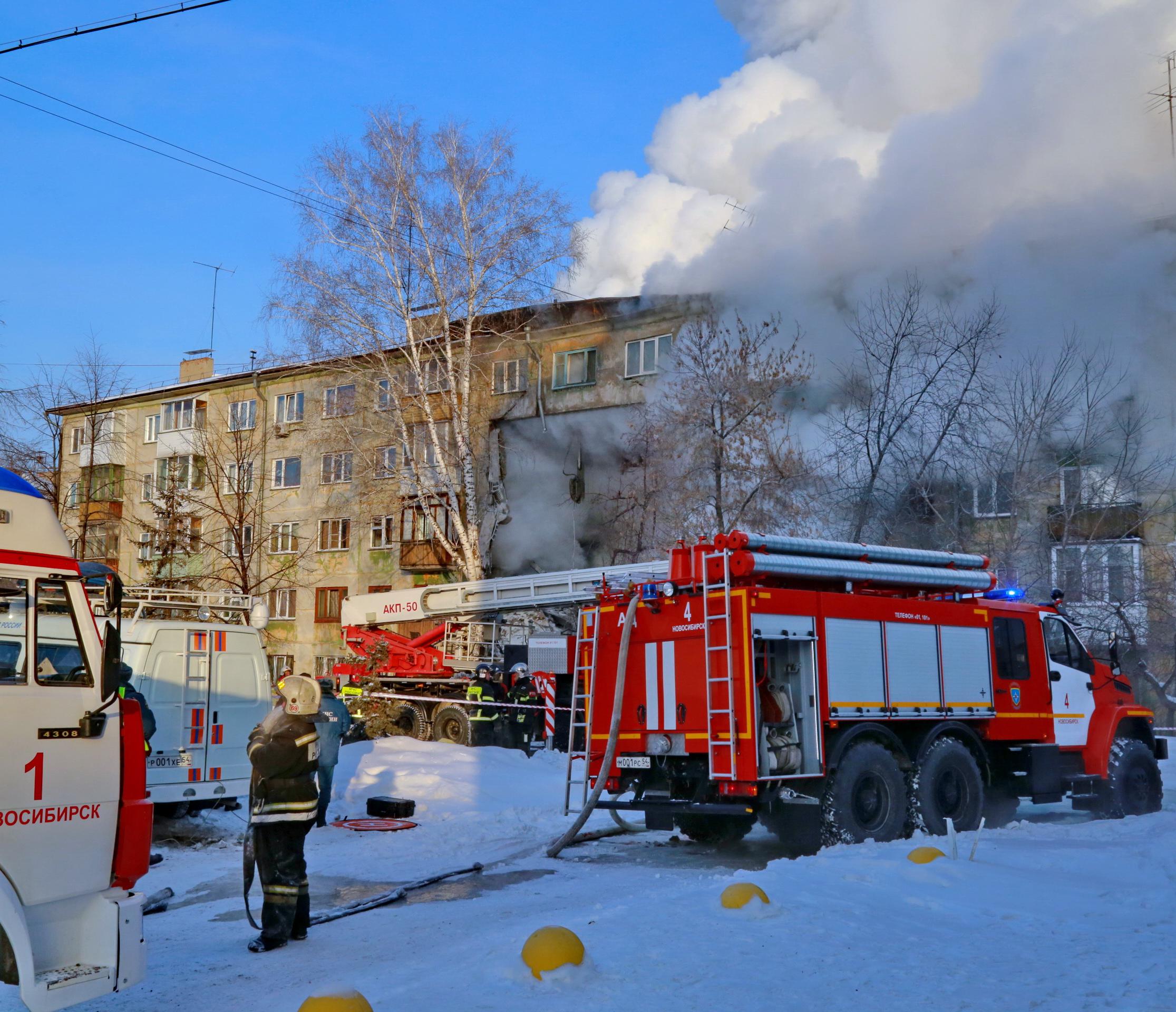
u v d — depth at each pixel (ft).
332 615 140.15
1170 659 80.53
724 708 31.40
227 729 39.86
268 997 17.34
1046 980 15.66
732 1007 14.62
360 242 103.30
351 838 36.73
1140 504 80.18
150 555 112.37
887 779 33.24
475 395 115.34
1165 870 25.21
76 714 15.52
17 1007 13.64
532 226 103.91
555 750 73.36
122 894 15.61
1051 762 39.17
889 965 16.72
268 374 145.48
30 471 112.57
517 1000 15.17
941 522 77.97
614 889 27.61
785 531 83.71
